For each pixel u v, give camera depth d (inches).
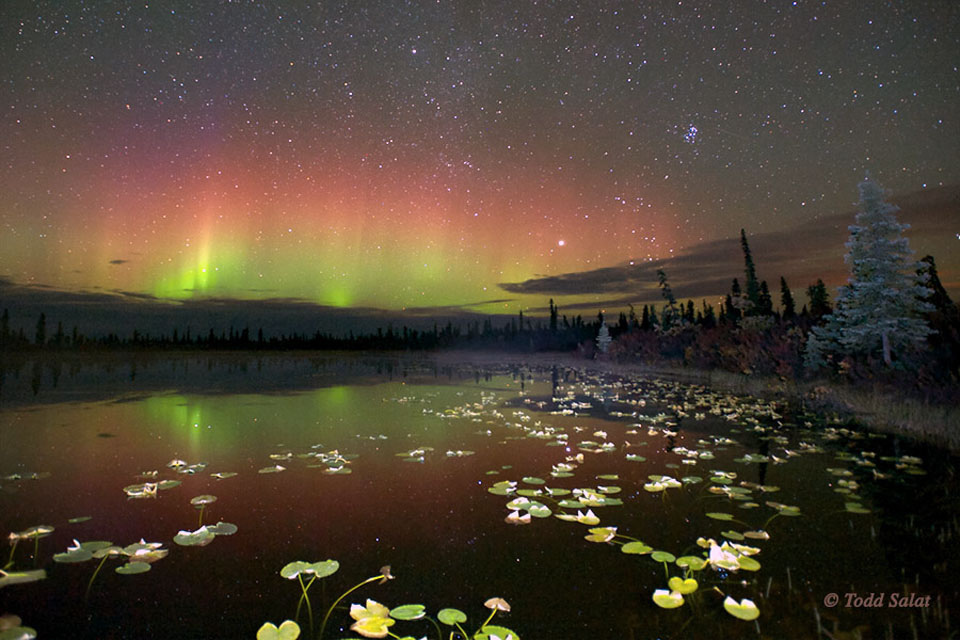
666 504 157.3
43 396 466.3
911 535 130.9
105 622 91.1
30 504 159.8
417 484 181.6
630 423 311.4
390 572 112.1
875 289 387.9
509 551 123.3
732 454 224.7
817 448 234.1
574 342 1838.1
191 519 146.6
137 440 262.4
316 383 633.0
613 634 87.0
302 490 175.2
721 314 1115.3
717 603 97.4
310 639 84.9
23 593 102.0
